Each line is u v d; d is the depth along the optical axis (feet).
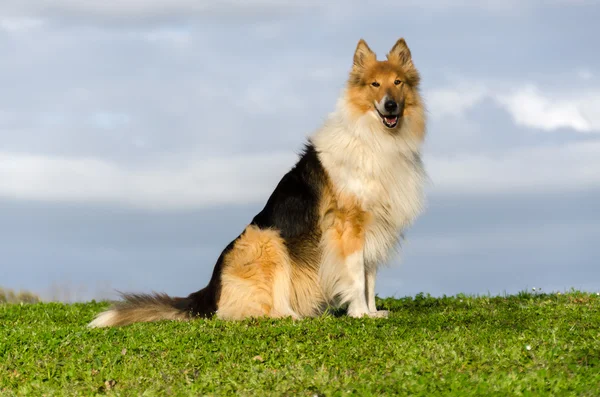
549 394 19.79
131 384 23.48
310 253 35.19
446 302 43.06
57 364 26.50
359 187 34.04
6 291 57.11
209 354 27.12
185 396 21.56
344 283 34.65
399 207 34.99
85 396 22.66
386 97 33.32
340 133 34.73
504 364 23.25
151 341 29.66
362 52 35.27
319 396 20.58
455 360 23.65
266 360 26.27
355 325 31.22
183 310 36.45
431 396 19.83
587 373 21.93
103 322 35.99
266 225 35.53
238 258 34.99
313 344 28.02
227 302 34.71
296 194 35.40
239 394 21.45
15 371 26.02
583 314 33.55
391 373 22.54
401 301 44.57
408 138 34.96
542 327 29.89
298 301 35.45
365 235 34.81
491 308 37.68
